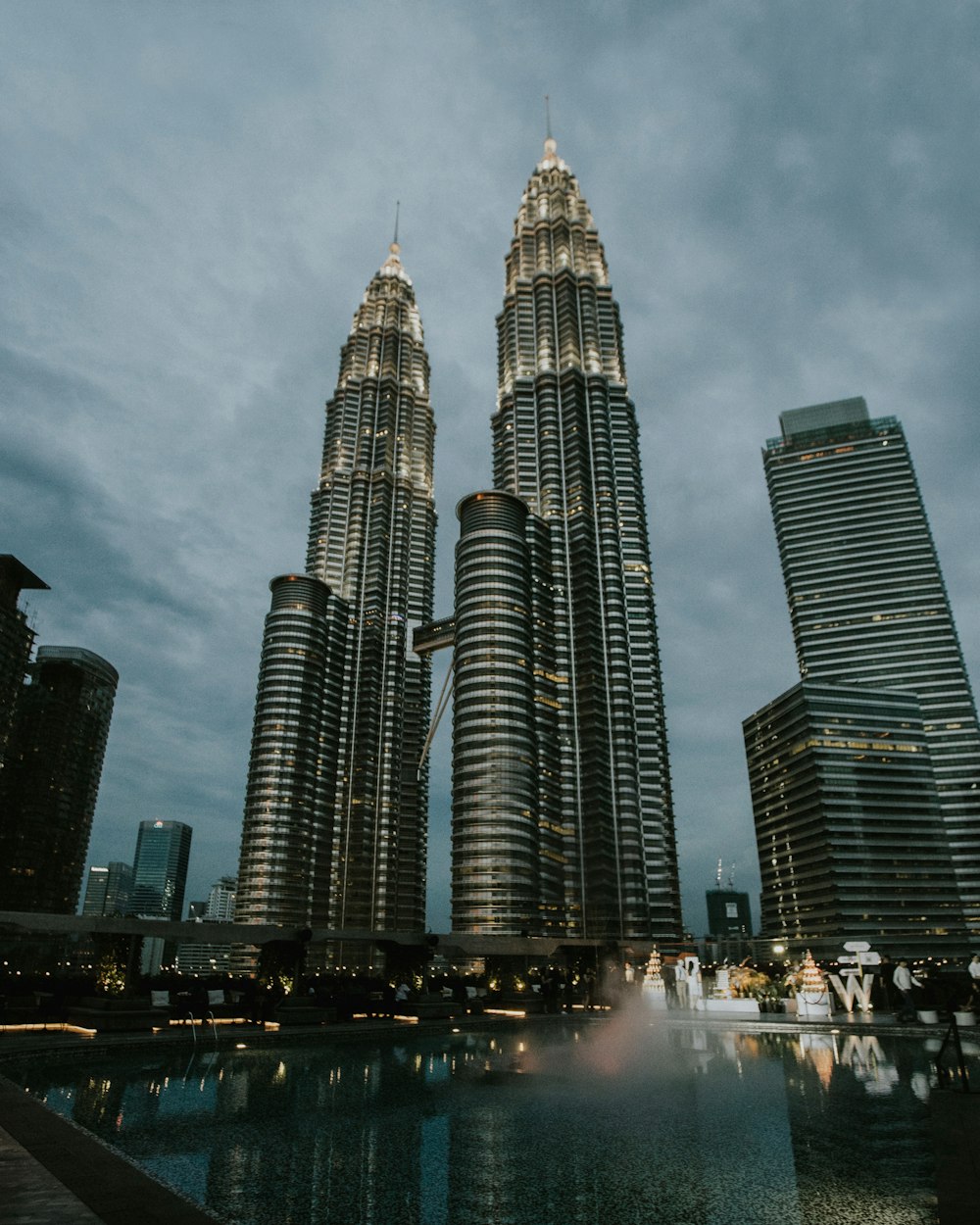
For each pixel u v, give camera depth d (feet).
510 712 529.04
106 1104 68.85
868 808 653.71
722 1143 54.13
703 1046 121.90
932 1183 43.73
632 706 597.93
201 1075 88.48
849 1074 86.28
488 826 499.10
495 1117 64.34
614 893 544.62
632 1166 48.26
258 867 613.93
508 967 226.17
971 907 652.89
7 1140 46.68
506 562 575.38
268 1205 40.32
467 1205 40.60
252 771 646.74
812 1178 45.01
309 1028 141.08
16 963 593.42
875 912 622.54
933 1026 134.51
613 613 625.82
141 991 145.38
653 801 572.51
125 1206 33.99
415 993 187.21
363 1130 59.16
